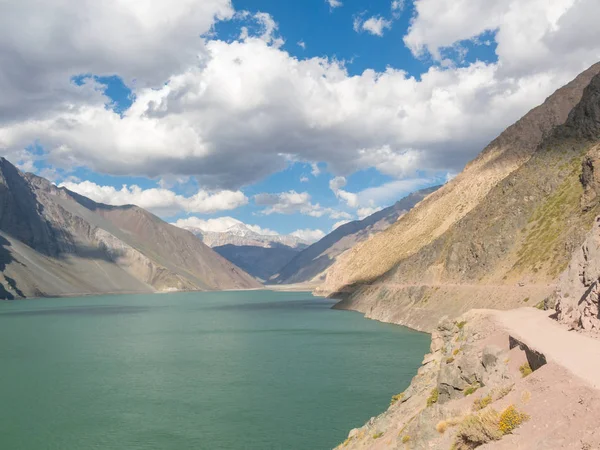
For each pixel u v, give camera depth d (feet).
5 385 248.11
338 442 160.66
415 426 88.89
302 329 464.65
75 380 257.96
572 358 73.51
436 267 468.75
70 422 188.55
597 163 314.76
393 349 321.32
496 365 87.56
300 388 229.45
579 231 303.27
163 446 162.61
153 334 460.14
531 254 343.67
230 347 364.58
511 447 59.36
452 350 123.13
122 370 282.77
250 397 217.15
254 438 166.71
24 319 644.69
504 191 431.84
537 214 379.14
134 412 199.62
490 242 397.39
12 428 182.39
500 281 351.46
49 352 352.28
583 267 112.57
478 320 126.72
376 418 127.95
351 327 459.32
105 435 173.88
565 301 112.78
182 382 249.96
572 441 52.01
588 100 413.59
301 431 172.04
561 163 395.34
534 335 93.56
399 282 538.88
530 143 641.40
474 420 67.56
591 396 57.26
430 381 118.52
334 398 210.59
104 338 432.66
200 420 187.62
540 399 64.90
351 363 281.54
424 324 402.93
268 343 379.14
